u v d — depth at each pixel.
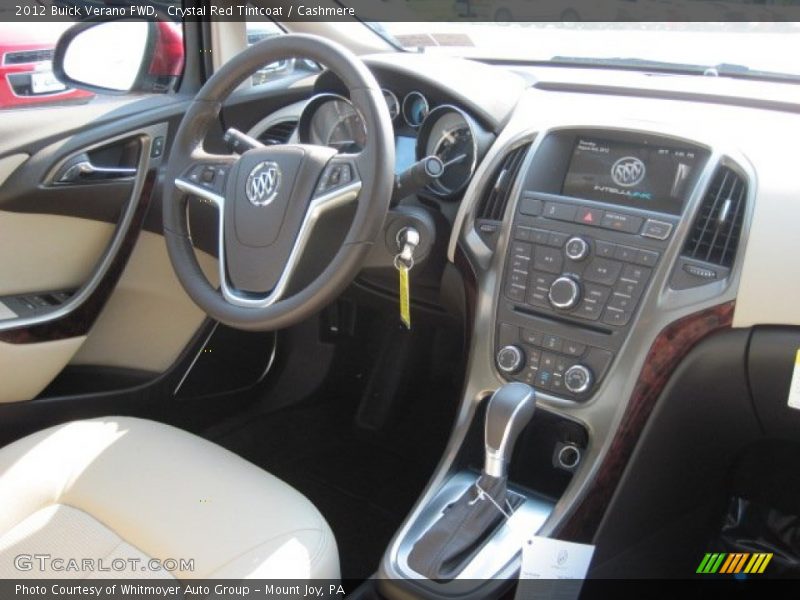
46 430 1.36
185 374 1.95
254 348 2.09
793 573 1.69
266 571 1.11
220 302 1.39
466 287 1.55
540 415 1.41
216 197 1.43
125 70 1.83
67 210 1.69
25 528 1.18
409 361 2.11
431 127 1.63
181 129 1.49
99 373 1.86
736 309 1.29
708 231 1.34
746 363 1.32
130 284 1.81
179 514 1.19
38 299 1.71
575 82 1.69
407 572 1.24
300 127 1.68
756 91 1.54
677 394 1.36
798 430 1.36
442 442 2.16
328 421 2.21
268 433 2.13
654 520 1.50
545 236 1.43
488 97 1.59
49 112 1.68
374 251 1.56
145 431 1.37
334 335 2.15
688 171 1.38
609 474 1.36
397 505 1.95
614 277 1.36
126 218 1.75
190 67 1.90
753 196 1.29
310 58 1.38
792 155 1.32
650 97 1.58
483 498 1.28
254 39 2.00
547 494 1.44
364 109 1.31
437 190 1.58
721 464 1.52
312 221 1.32
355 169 1.31
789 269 1.26
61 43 1.71
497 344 1.45
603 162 1.45
